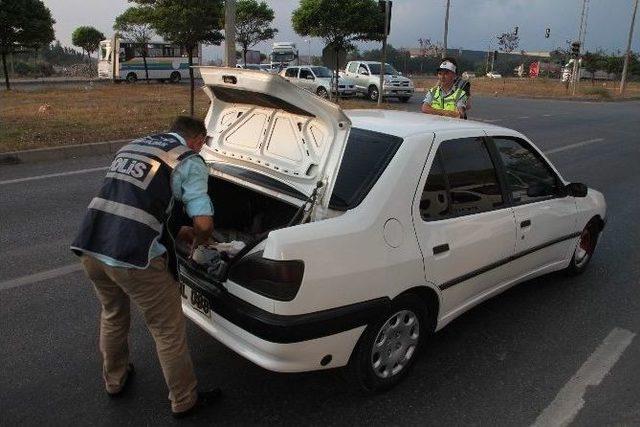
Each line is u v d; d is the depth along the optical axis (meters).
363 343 3.12
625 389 3.52
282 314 2.78
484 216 3.75
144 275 2.74
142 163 2.74
